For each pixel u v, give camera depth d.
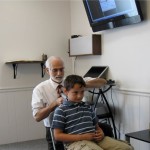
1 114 3.74
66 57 4.14
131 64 2.87
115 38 3.10
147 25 2.62
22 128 3.88
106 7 2.93
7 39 3.75
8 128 3.79
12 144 3.75
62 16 4.09
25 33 3.85
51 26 4.02
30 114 3.93
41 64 3.98
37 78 3.97
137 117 2.81
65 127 1.84
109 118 3.21
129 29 2.86
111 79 3.19
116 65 3.11
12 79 3.80
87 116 1.89
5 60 3.75
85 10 3.38
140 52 2.73
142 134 2.27
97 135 1.88
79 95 1.89
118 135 3.13
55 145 1.90
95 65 3.54
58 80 2.21
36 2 3.91
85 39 3.48
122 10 2.74
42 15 3.96
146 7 2.62
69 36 4.12
